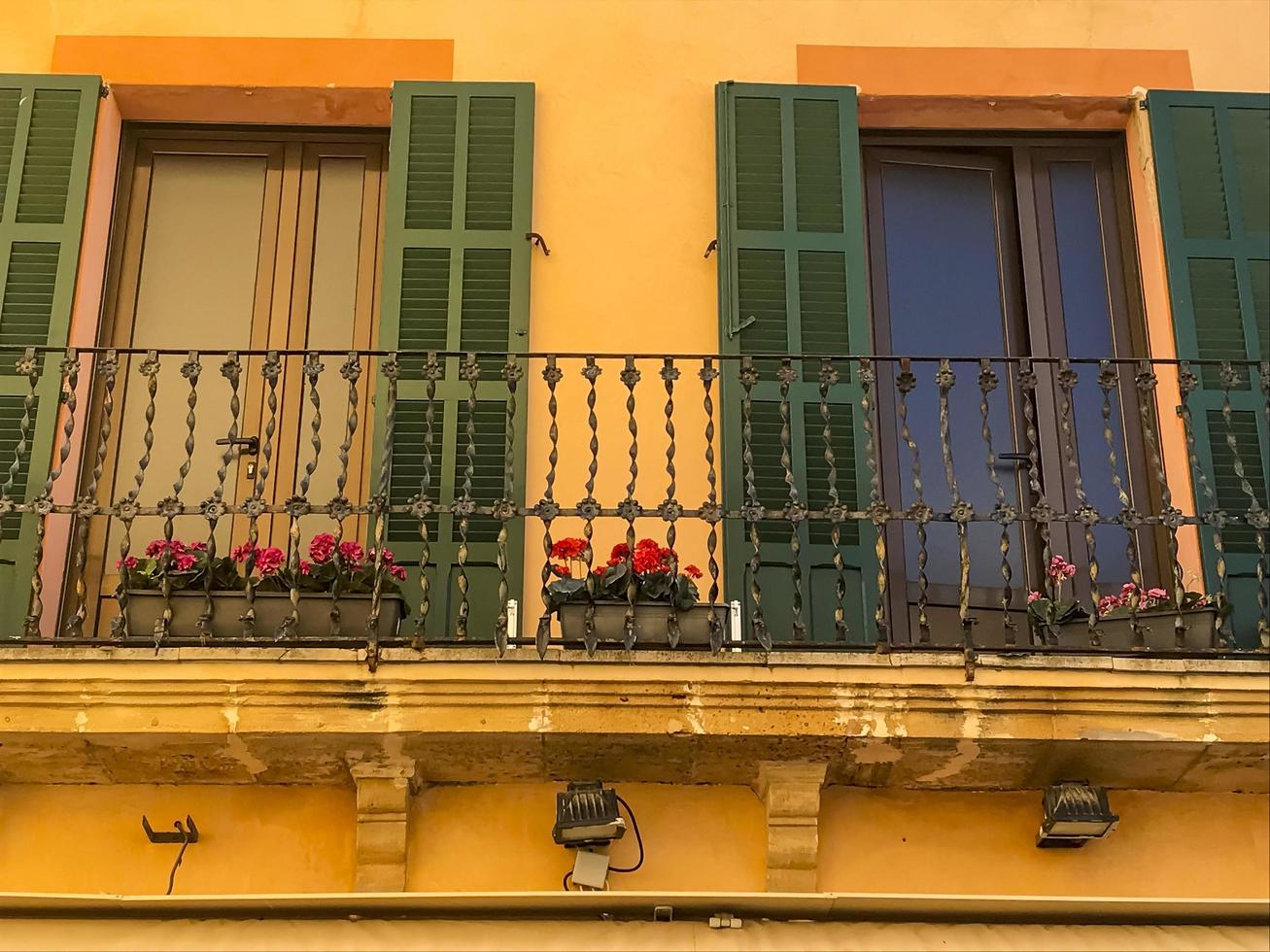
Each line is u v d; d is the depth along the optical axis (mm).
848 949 5953
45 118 8023
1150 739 6422
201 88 8203
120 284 8164
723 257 7887
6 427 7516
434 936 5945
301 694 6340
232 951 5875
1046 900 6004
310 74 8234
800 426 7586
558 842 6523
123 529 7750
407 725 6336
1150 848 6723
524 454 7535
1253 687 6426
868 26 8453
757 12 8453
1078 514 6656
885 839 6691
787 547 7340
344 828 6668
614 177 8133
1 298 7719
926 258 8398
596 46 8367
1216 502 7453
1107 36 8477
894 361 8055
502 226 7941
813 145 8125
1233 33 8516
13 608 7145
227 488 7871
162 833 6578
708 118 8266
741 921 6066
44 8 8312
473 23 8383
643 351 7812
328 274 8227
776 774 6555
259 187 8375
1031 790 6770
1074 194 8500
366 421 7945
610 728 6363
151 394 6738
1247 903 6027
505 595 6496
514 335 7742
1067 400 6887
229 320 8148
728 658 6402
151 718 6320
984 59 8391
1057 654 6504
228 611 6574
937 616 7797
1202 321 7906
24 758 6523
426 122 8102
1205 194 8125
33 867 6602
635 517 6676
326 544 6762
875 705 6410
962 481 8062
